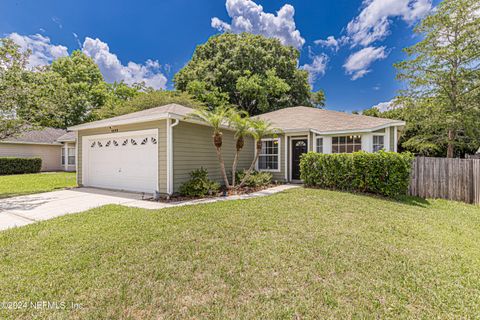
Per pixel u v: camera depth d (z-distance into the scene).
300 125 10.74
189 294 2.38
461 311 2.17
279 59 22.52
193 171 8.07
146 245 3.47
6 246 3.48
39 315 2.08
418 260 3.10
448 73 11.74
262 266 2.88
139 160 8.27
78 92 24.30
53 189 9.34
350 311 2.15
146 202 6.76
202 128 8.73
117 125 8.71
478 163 7.03
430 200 7.26
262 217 4.82
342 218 4.85
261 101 20.70
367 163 7.32
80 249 3.35
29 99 8.09
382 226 4.43
